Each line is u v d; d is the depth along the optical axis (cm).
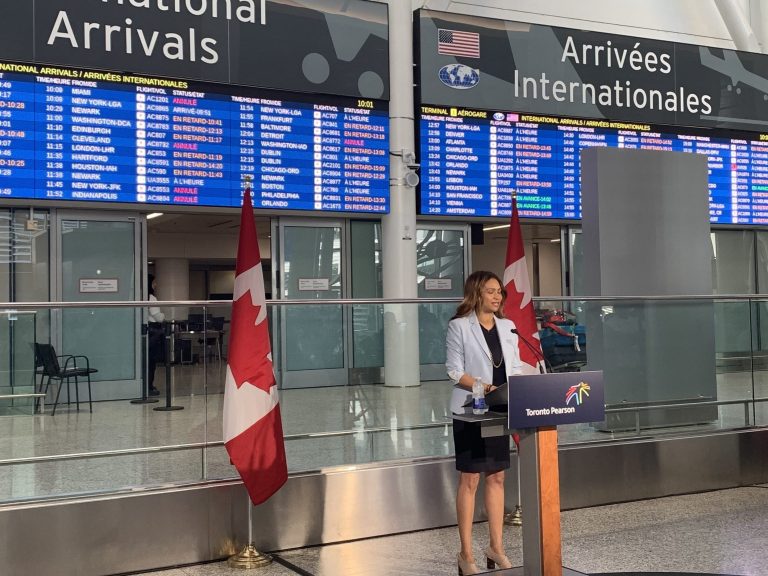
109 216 1060
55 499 466
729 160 1358
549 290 2178
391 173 1150
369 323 576
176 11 1021
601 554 498
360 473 549
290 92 1084
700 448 673
